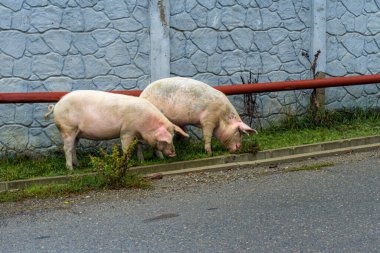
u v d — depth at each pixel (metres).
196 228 4.86
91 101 6.86
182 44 8.40
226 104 7.43
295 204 5.45
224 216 5.16
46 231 4.96
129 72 8.14
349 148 7.95
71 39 7.80
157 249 4.41
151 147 7.57
